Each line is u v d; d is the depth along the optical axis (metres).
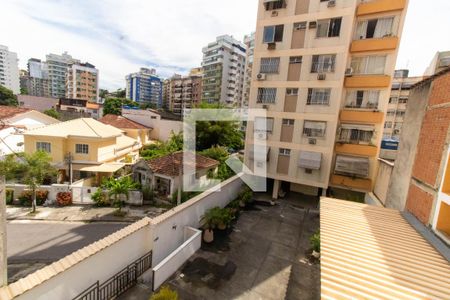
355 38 13.54
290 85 14.43
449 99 5.61
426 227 5.87
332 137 13.64
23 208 13.00
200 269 7.65
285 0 14.18
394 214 6.86
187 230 8.98
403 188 8.24
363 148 13.46
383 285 3.91
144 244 7.19
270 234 10.70
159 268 6.58
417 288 3.86
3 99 43.12
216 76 61.75
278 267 8.16
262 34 15.05
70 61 80.00
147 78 95.56
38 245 9.73
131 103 56.97
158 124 33.81
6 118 19.53
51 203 13.67
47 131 16.92
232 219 11.52
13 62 76.25
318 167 13.73
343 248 4.95
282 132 14.92
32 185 12.66
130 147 23.48
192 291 6.64
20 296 4.15
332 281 3.98
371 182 13.38
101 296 5.74
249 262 8.32
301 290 7.09
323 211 6.87
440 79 6.29
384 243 5.19
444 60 18.20
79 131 17.69
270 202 15.02
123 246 6.39
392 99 33.69
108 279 5.97
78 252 5.34
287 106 14.66
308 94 14.05
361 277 4.08
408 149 8.26
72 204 13.84
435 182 5.72
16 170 12.52
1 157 13.40
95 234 10.94
